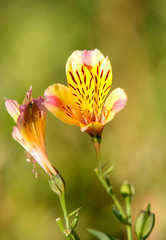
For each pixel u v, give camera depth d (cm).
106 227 91
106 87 53
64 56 105
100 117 54
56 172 53
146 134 103
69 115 53
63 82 103
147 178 98
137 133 103
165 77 105
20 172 96
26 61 103
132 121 105
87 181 98
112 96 53
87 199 96
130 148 102
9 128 98
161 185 97
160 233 92
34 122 53
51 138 101
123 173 101
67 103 53
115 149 104
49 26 107
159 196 96
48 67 103
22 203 95
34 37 106
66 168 98
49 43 105
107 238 54
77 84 53
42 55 103
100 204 96
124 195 54
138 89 107
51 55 104
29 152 54
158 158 99
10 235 93
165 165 98
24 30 108
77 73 53
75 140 101
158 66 107
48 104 52
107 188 54
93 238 90
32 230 92
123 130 105
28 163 96
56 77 103
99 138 53
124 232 83
